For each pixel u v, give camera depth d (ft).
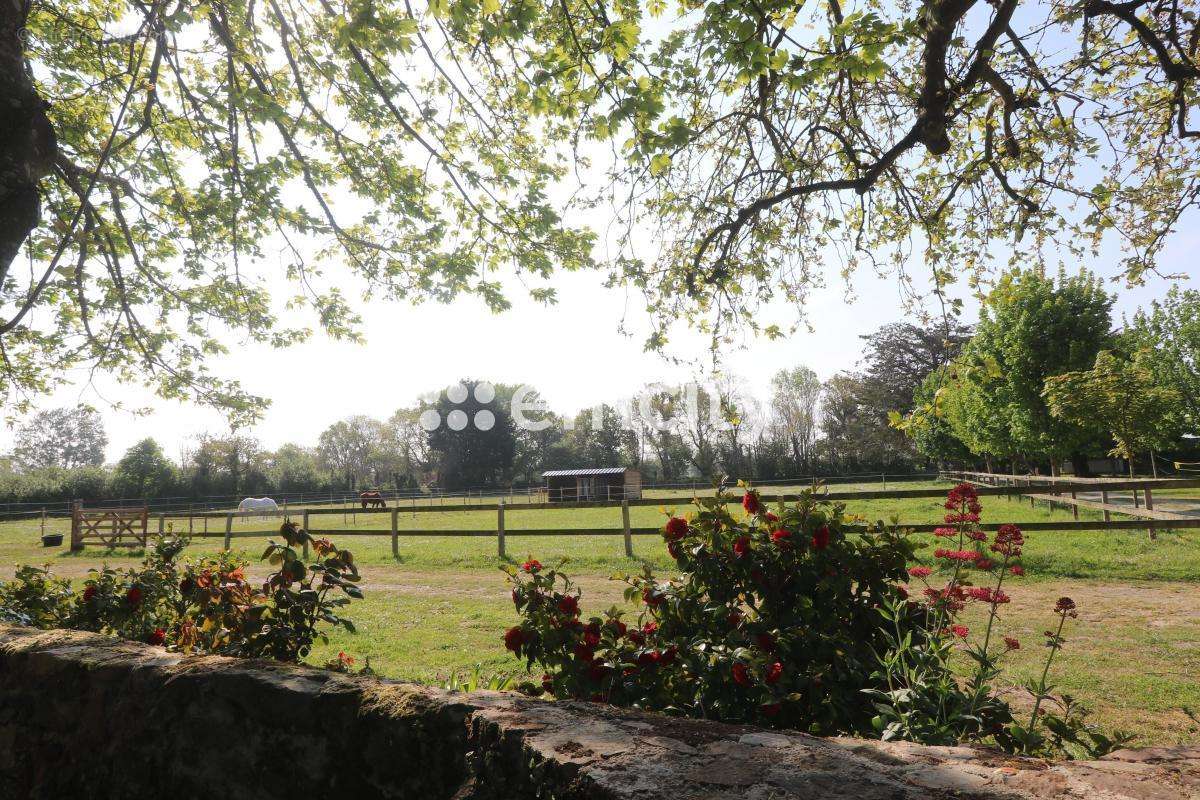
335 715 4.88
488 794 3.96
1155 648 16.65
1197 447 108.17
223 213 21.20
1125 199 17.66
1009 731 6.04
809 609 7.73
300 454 209.15
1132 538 34.65
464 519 88.28
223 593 9.61
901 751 3.87
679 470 189.16
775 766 3.51
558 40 12.97
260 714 5.21
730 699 6.84
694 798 3.09
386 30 10.98
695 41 14.46
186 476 153.07
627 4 14.07
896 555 8.36
